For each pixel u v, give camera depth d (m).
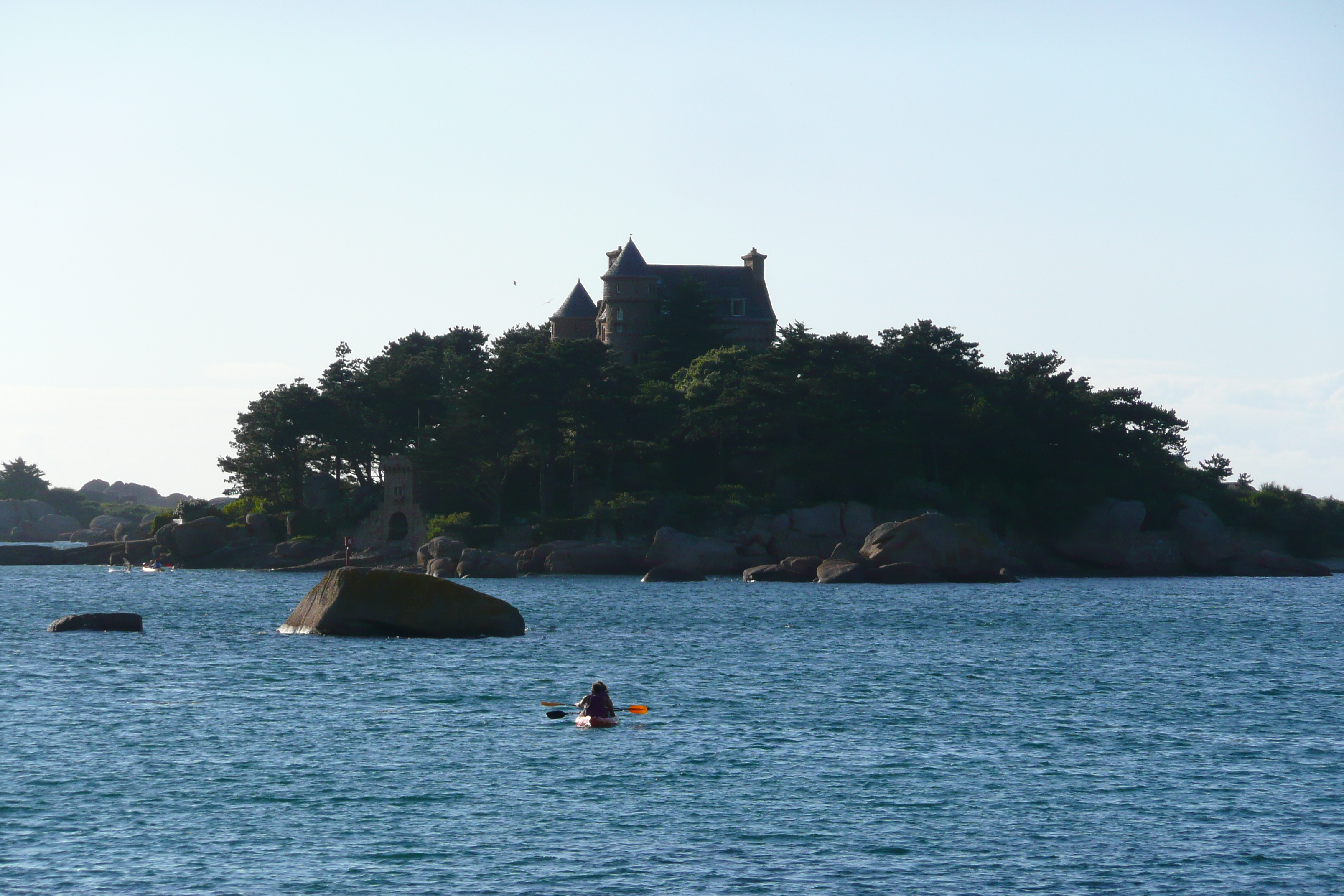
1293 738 150.38
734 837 108.12
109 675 194.50
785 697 180.12
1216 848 105.56
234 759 135.00
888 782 126.88
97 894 93.44
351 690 181.12
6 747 139.62
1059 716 165.12
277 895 93.56
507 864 100.75
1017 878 98.31
